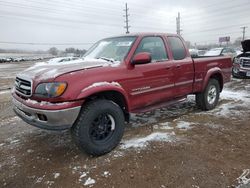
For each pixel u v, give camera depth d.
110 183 2.86
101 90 3.36
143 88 4.09
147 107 4.40
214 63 5.75
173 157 3.39
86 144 3.34
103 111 3.46
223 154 3.45
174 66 4.66
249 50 9.85
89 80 3.32
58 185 2.86
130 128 4.62
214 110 5.73
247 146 3.69
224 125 4.63
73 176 3.03
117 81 3.64
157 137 4.09
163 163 3.24
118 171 3.09
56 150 3.78
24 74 3.65
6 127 4.93
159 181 2.85
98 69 3.50
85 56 4.65
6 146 3.99
